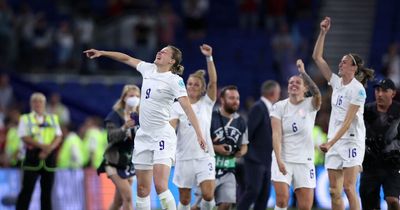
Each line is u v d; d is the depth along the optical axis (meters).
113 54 36.62
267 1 89.12
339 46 87.25
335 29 88.12
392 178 38.75
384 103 38.59
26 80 78.56
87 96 78.12
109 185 53.03
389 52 80.69
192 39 85.88
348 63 37.53
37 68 80.31
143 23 82.12
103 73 80.88
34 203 51.25
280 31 83.31
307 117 37.69
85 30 81.31
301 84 37.69
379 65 85.44
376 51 86.56
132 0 87.88
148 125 35.41
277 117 37.75
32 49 80.88
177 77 35.25
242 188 47.41
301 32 87.38
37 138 45.81
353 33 88.00
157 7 88.75
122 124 41.16
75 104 75.12
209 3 90.75
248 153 44.31
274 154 37.84
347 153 37.56
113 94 78.50
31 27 81.75
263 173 44.38
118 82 79.44
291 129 37.62
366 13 89.00
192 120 34.88
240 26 88.81
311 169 37.81
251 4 88.50
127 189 40.81
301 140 37.69
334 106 38.06
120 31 84.44
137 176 35.72
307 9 89.50
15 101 74.50
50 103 70.19
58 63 80.69
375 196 39.47
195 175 39.38
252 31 87.56
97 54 36.47
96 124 61.44
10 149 55.12
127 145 40.69
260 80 82.00
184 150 39.38
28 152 45.88
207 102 39.81
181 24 88.25
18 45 80.81
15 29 81.06
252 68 83.69
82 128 63.03
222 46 86.00
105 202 52.75
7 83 75.12
